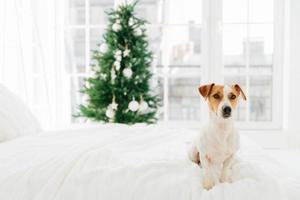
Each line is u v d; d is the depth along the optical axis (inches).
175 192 49.1
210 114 54.2
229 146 52.2
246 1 156.3
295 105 147.0
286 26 149.5
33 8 140.8
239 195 47.6
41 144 71.4
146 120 130.7
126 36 129.3
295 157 132.2
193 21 177.0
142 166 54.1
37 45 143.7
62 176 53.1
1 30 123.9
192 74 256.4
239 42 157.9
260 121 157.8
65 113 163.0
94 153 58.9
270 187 48.6
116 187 50.6
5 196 51.9
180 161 58.4
